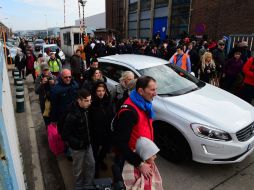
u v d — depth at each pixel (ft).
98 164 11.98
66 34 68.18
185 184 11.72
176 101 13.42
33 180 12.18
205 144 11.63
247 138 12.18
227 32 49.73
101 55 44.01
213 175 12.42
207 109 12.72
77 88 13.25
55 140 12.71
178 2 66.80
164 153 13.78
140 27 87.15
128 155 6.99
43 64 16.31
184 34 50.31
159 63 17.46
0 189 4.02
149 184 7.26
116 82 17.13
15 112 22.25
